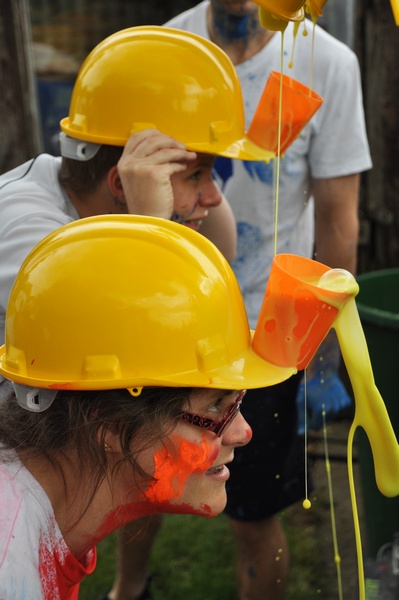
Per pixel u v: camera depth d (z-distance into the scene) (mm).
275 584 5445
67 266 2488
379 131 8172
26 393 2547
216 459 2582
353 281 2414
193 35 4059
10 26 8062
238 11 5234
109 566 6348
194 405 2518
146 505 2609
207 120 3979
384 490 2457
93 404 2479
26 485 2443
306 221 5770
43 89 10516
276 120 4055
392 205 8336
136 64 3947
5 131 8289
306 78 5473
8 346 2615
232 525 5414
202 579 6219
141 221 2586
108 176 4031
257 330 2598
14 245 3768
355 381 2430
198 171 4105
